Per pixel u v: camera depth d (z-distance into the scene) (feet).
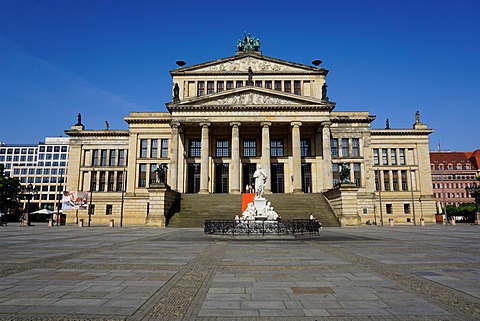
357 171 239.09
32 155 556.51
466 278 38.17
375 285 34.86
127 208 235.81
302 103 211.41
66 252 61.93
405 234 110.83
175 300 29.53
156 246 72.08
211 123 214.28
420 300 29.37
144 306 27.78
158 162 241.14
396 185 266.16
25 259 52.90
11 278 38.40
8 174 550.77
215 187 231.50
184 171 226.99
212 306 27.81
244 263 48.52
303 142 236.43
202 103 211.61
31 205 535.19
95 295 31.12
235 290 32.91
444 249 66.03
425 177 264.93
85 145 264.52
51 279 37.91
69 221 247.50
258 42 269.85
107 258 53.93
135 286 34.60
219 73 240.32
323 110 211.20
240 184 209.97
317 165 227.61
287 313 26.03
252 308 27.27
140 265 47.11
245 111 211.00
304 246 71.31
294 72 238.89
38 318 24.93
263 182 112.88
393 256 55.72
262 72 239.50
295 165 207.00
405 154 269.44
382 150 270.46
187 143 235.61
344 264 47.55
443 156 451.53
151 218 157.38
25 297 30.42
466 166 435.94
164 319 24.77
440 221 260.01
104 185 259.60
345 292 32.09
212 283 35.91
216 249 65.82
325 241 82.94
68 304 28.30
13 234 115.34
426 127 271.08
